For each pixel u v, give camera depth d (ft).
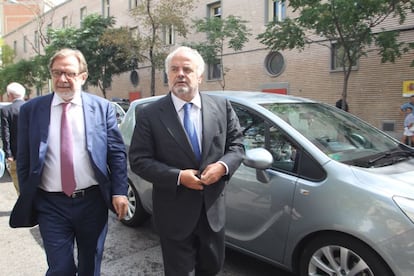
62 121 7.80
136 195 14.26
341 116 11.95
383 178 8.36
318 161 9.02
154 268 11.33
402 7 29.32
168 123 7.16
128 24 74.38
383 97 39.24
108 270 11.18
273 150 9.97
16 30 138.41
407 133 32.40
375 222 7.79
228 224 10.59
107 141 8.21
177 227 7.18
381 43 30.14
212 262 7.61
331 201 8.46
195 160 7.17
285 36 31.83
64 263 7.57
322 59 44.32
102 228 8.38
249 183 9.98
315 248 8.84
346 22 26.76
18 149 7.79
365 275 8.02
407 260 7.39
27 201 7.72
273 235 9.53
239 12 53.47
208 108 7.47
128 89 78.74
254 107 10.81
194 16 59.98
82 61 8.02
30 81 89.20
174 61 7.19
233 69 55.36
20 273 11.07
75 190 7.92
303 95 46.70
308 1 27.96
